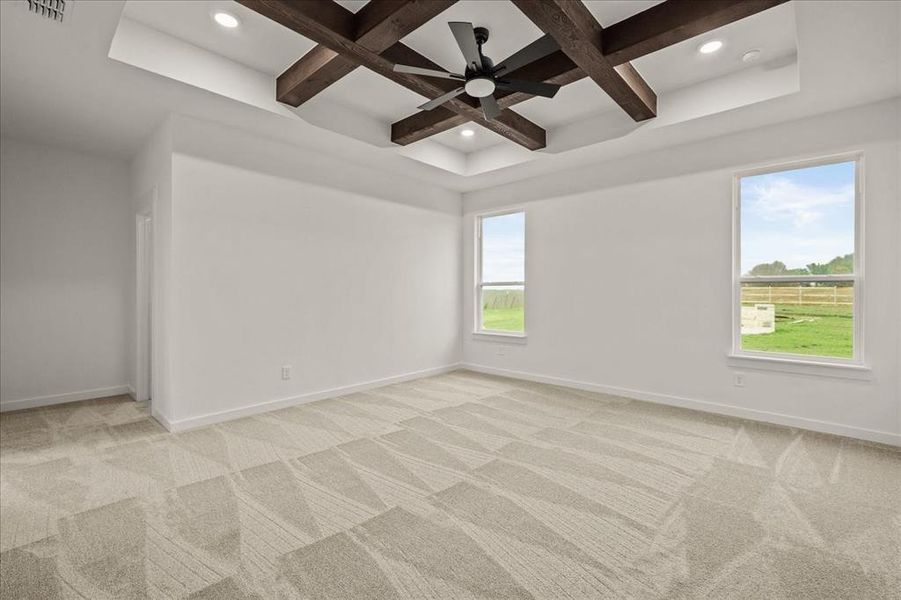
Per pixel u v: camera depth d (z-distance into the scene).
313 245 4.19
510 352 5.42
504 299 5.66
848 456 2.81
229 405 3.60
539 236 5.12
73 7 2.11
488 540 1.90
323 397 4.27
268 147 3.83
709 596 1.55
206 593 1.56
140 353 4.24
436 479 2.50
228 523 2.03
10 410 3.89
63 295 4.20
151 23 2.68
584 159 4.46
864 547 1.84
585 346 4.70
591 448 2.98
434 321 5.56
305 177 4.12
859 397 3.15
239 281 3.65
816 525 2.01
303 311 4.11
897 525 2.01
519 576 1.67
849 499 2.26
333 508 2.17
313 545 1.86
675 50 2.94
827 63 2.58
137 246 4.22
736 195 3.76
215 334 3.51
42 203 4.08
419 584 1.62
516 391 4.63
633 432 3.31
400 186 5.09
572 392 4.58
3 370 3.89
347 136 3.83
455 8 2.53
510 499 2.27
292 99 3.32
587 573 1.68
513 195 5.39
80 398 4.27
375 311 4.79
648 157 4.22
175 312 3.30
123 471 2.59
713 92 3.30
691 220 3.95
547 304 5.04
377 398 4.33
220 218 3.54
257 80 3.23
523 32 2.76
